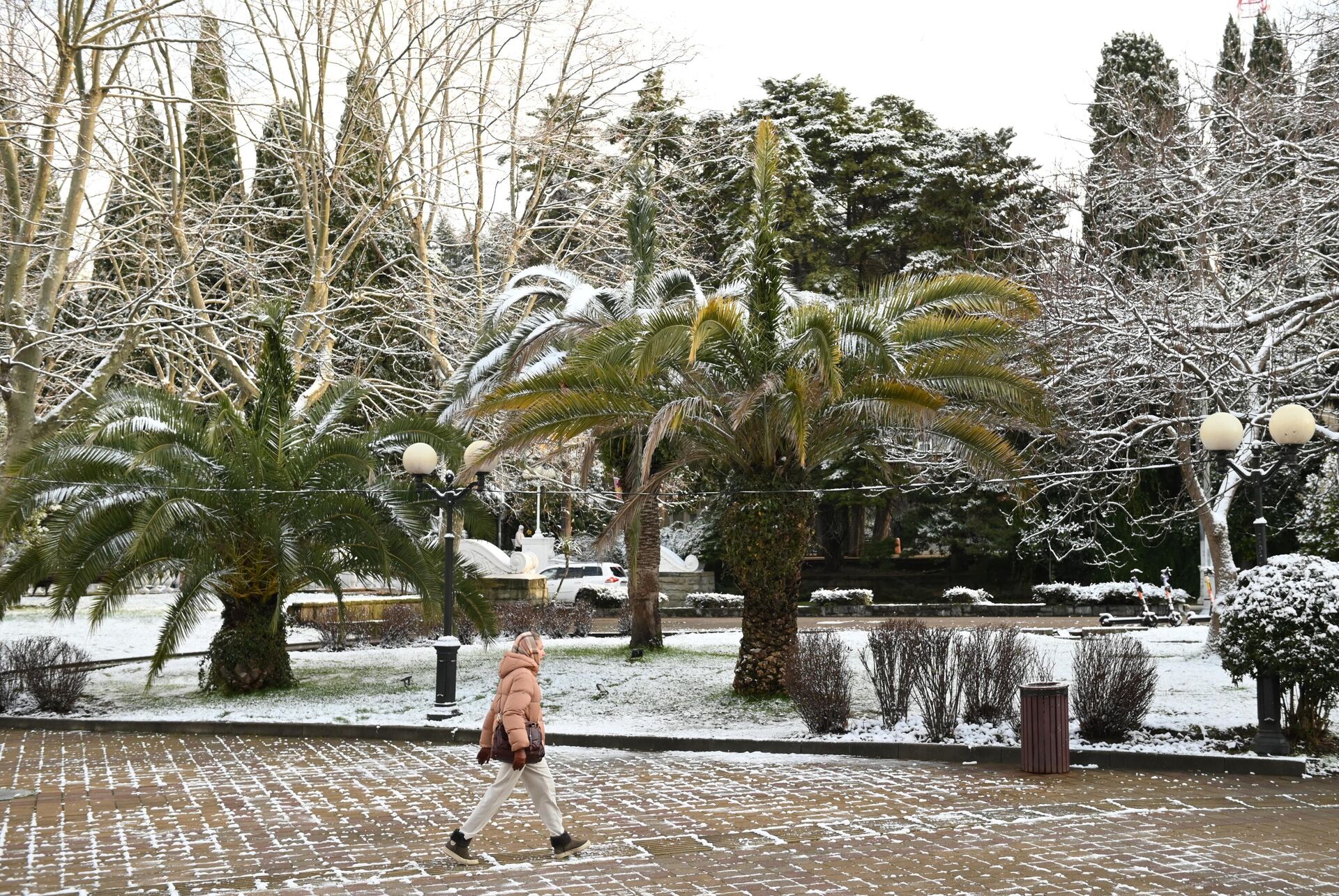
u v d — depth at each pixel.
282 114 24.41
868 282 43.38
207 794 10.79
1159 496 32.09
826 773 11.49
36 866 7.99
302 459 18.08
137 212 26.23
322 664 21.73
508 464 26.66
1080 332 16.45
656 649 21.92
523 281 26.56
